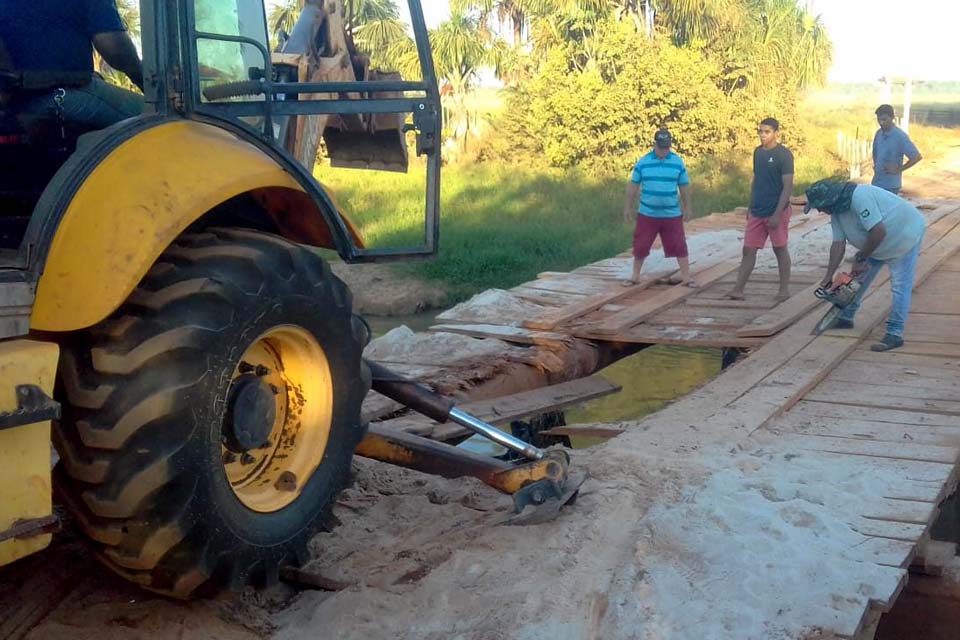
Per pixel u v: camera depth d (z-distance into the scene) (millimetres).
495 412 7602
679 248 11586
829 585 4246
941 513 7883
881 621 5297
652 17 40188
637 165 11570
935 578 5191
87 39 4250
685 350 15164
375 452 5059
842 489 5316
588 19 36938
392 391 5238
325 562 4859
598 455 5879
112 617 4281
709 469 5566
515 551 4766
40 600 4410
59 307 3455
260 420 4066
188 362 3652
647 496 5273
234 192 3838
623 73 35219
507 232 22578
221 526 3830
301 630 4297
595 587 4395
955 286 10953
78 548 4852
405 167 6203
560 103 35062
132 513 3617
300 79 5367
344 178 30641
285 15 5984
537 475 5090
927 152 35312
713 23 39594
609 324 9914
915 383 7418
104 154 3625
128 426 3562
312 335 4227
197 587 3936
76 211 3516
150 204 3602
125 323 3656
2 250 4000
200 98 4105
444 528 5309
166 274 3781
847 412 6777
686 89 35188
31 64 4133
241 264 3893
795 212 18094
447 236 22141
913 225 8234
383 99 4621
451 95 39125
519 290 11789
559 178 32500
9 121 4230
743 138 37062
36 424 3346
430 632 4180
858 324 9125
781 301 10672
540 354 9094
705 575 4402
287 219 4613
